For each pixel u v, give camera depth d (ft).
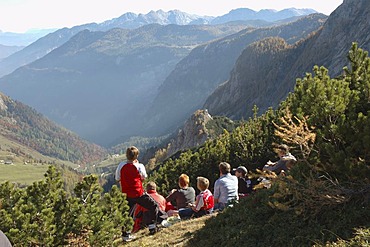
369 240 16.52
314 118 25.04
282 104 53.67
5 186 29.66
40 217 29.27
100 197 34.88
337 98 24.66
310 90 31.12
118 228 33.32
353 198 20.13
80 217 31.60
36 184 31.42
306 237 19.17
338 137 21.48
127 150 32.68
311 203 20.49
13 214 28.37
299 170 22.57
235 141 58.44
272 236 21.08
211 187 56.49
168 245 27.22
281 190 21.40
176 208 39.14
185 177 38.65
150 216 32.68
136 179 32.30
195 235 27.14
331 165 20.95
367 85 25.98
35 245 28.60
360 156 20.35
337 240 17.88
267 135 52.65
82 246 31.35
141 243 29.84
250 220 23.89
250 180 42.60
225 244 22.77
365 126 20.07
